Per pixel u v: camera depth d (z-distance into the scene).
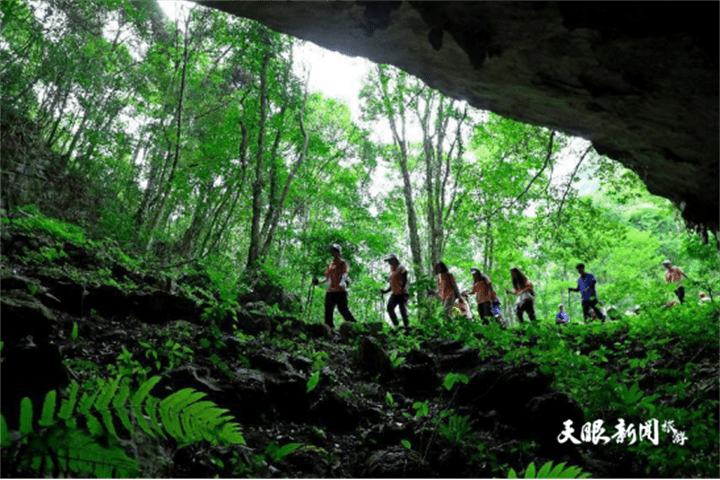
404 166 16.09
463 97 3.55
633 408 4.00
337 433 4.27
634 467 4.04
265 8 2.97
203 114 16.08
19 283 4.63
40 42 11.14
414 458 3.68
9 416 2.63
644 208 34.25
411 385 5.50
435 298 7.84
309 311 14.05
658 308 8.02
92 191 13.02
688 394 4.96
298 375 4.62
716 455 3.79
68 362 3.58
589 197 11.56
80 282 5.73
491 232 16.64
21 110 11.41
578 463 4.09
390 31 2.91
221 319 5.41
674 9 2.10
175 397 1.93
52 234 7.59
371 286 14.01
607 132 3.26
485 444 4.23
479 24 2.53
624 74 2.56
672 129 2.86
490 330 5.74
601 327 7.81
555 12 2.33
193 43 14.05
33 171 11.23
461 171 14.75
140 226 12.25
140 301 5.53
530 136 11.32
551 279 24.56
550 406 4.43
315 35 3.15
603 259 28.09
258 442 3.66
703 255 6.88
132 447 2.69
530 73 2.87
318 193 20.66
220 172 14.53
